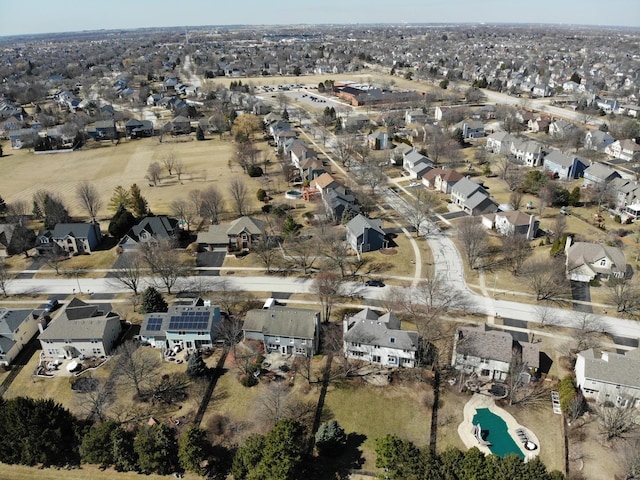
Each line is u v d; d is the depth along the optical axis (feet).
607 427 201.87
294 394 226.58
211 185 490.90
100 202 455.63
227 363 247.29
